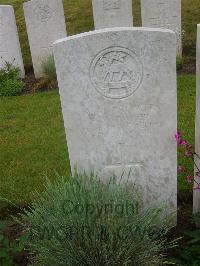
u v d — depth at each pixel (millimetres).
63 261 1158
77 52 1224
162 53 1200
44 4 2955
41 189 1684
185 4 3719
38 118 2363
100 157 1361
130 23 3043
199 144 1317
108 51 1217
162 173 1364
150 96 1258
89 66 1238
